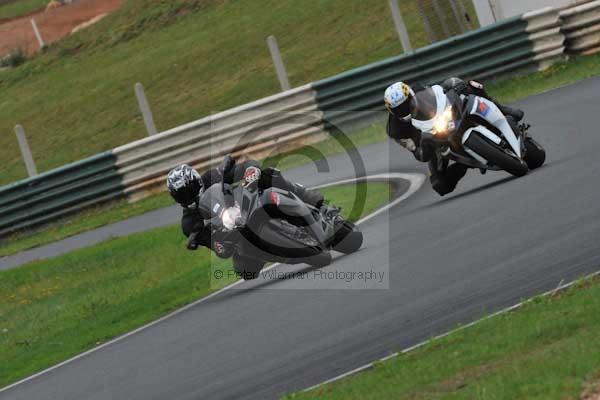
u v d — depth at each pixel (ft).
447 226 121.60
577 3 245.86
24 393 115.34
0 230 236.43
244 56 351.25
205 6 433.48
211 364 97.66
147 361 108.78
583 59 233.35
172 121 319.06
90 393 103.24
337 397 73.51
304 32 351.05
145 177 234.58
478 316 84.58
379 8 345.72
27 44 493.36
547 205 113.50
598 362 63.21
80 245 203.62
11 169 335.06
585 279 84.12
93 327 142.20
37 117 375.86
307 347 91.97
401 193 161.48
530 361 67.82
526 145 136.36
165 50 393.70
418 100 133.08
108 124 340.18
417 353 79.36
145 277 164.04
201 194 120.57
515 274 92.89
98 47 435.12
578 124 161.07
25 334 152.87
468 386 66.69
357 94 232.94
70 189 236.02
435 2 267.80
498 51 234.17
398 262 112.27
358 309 99.14
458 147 132.77
